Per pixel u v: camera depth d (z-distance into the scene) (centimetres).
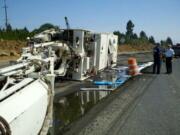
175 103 1126
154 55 2144
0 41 4694
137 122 868
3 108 449
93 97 1252
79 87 1506
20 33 5475
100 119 887
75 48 1705
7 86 585
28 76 696
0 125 412
